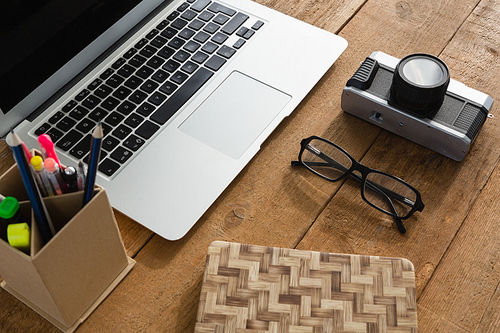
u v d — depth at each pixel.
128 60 1.00
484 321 0.74
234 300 0.72
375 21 1.11
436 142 0.88
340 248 0.81
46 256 0.58
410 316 0.71
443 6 1.12
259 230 0.83
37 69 0.89
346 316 0.71
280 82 0.98
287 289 0.73
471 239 0.81
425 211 0.84
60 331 0.72
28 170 0.54
